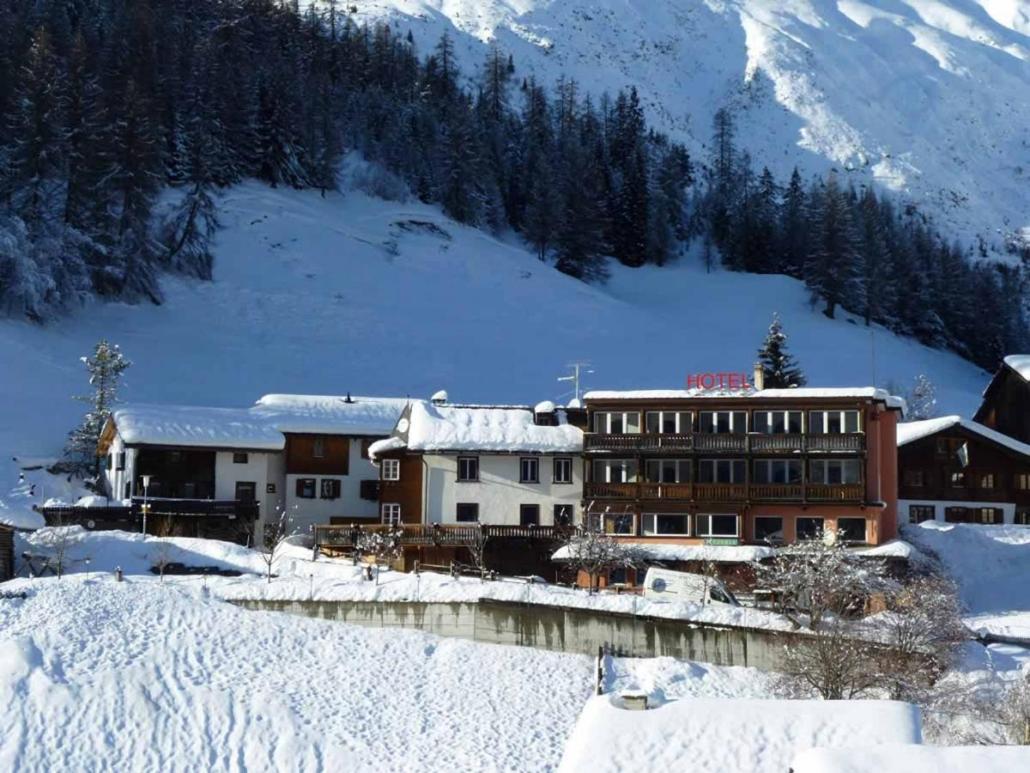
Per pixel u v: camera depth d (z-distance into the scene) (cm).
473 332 15412
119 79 17438
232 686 5825
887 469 8262
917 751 3080
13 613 6181
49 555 7275
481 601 6331
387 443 8538
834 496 7825
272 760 5400
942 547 8156
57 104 14538
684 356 15500
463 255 18388
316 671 6025
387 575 6925
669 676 6012
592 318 16812
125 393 11775
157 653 5978
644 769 3484
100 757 5322
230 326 14438
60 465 9769
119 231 14662
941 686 5578
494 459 8356
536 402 12975
